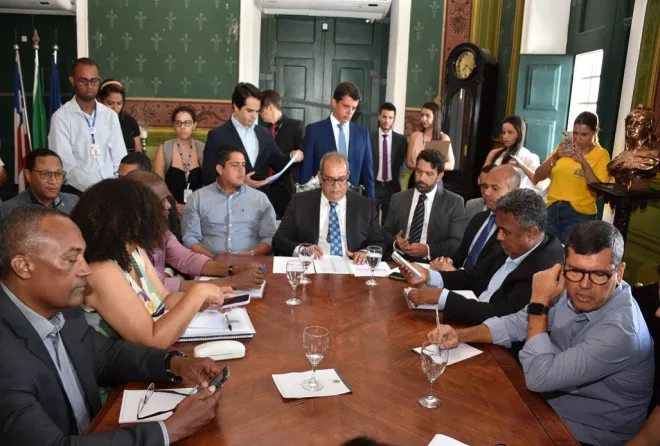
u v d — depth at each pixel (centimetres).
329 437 136
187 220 360
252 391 158
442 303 222
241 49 650
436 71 654
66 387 155
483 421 146
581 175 415
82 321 170
